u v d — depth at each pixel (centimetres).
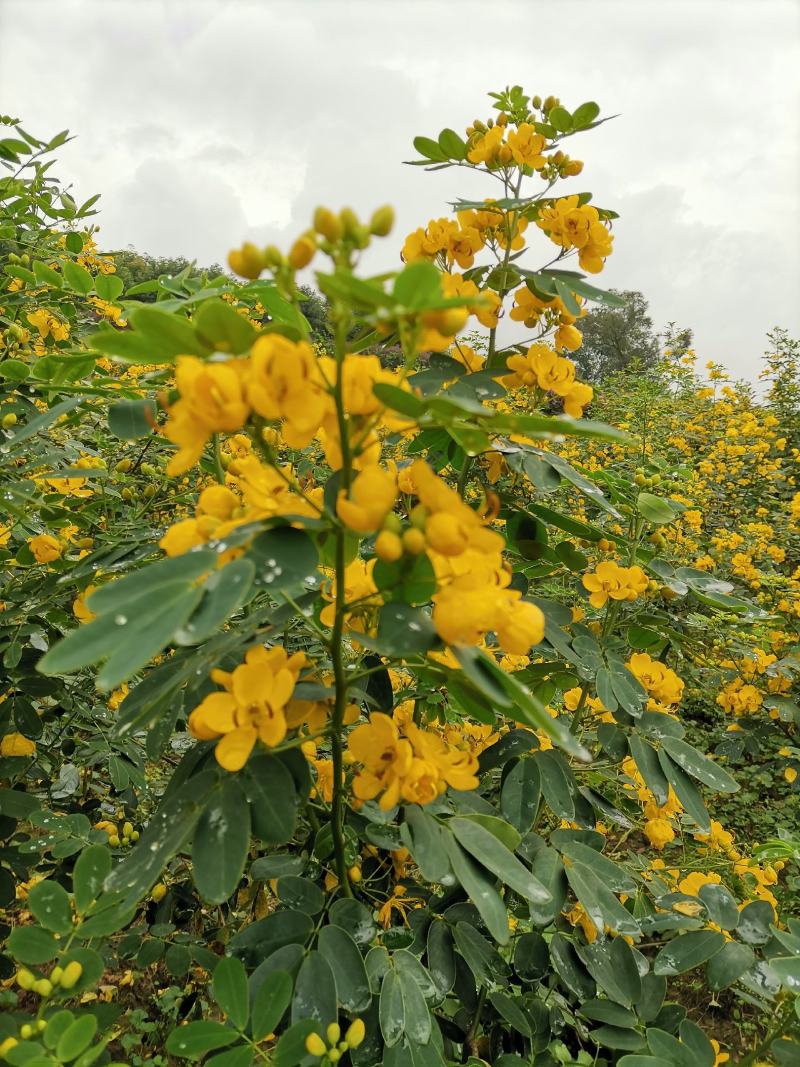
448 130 176
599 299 162
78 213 305
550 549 194
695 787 164
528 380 167
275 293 130
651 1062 143
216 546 88
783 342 1087
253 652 107
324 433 104
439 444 173
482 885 117
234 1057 107
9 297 260
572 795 160
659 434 920
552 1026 182
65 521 231
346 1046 112
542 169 186
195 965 247
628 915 142
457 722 229
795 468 876
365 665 158
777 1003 171
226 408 86
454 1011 197
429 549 95
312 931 123
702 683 423
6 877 185
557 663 189
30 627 201
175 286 176
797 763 437
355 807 132
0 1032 124
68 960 120
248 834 99
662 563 213
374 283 78
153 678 119
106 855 130
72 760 247
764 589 519
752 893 208
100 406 192
